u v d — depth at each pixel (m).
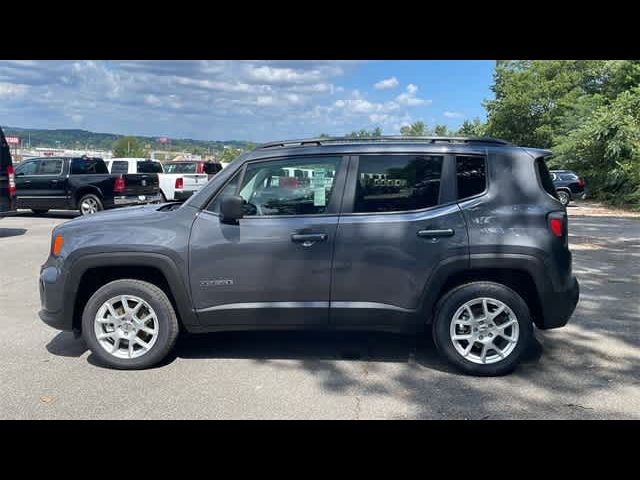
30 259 9.51
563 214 4.54
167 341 4.59
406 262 4.46
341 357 4.89
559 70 41.22
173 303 4.70
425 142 4.66
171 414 3.79
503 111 41.94
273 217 4.55
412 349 5.10
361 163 4.58
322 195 4.57
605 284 7.89
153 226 4.57
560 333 5.58
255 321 4.59
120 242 4.50
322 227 4.48
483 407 3.90
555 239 4.44
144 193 17.30
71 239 4.61
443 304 4.48
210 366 4.67
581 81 40.56
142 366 4.59
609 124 27.67
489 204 4.48
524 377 4.45
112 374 4.50
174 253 4.49
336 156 4.59
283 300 4.54
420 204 4.53
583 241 12.63
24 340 5.36
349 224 4.48
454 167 4.56
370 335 5.50
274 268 4.50
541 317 4.57
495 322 4.50
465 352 4.48
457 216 4.46
